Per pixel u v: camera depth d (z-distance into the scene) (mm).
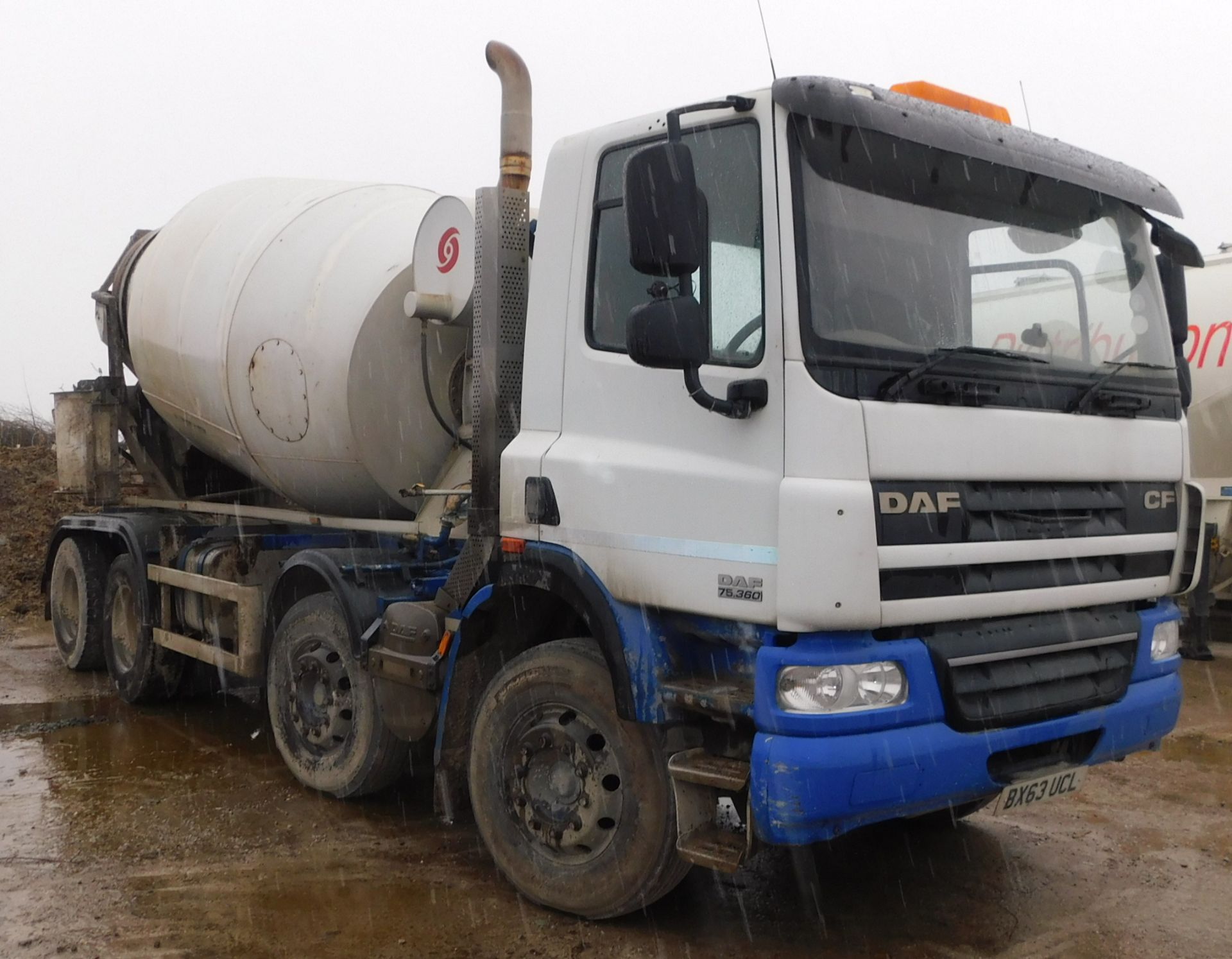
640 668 3783
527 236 4617
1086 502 3930
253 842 4914
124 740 6613
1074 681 3881
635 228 3307
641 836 3842
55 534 8656
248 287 6289
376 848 4844
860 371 3443
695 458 3689
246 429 6332
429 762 5281
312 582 5613
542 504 4152
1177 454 4328
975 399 3643
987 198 3971
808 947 3875
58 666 8883
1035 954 3811
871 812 3387
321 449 5777
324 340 5633
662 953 3828
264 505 7363
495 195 4574
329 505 6227
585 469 4012
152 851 4797
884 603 3350
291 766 5629
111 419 8148
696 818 3717
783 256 3436
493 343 4539
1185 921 4082
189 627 6891
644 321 3391
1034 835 5031
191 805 5406
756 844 3508
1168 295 4617
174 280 7105
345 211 6289
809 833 3344
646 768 3846
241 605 6055
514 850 4262
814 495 3309
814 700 3344
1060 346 4062
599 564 3947
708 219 3711
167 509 7957
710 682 3766
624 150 4070
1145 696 4109
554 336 4266
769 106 3512
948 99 4109
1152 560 4188
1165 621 4277
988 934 3980
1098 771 6023
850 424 3350
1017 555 3670
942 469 3516
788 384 3406
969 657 3531
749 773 3531
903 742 3393
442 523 5320
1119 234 4453
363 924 4074
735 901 4285
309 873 4559
